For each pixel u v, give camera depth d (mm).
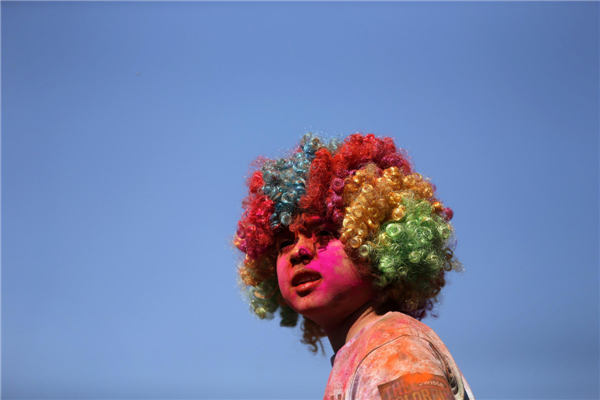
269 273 3816
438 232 3209
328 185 3223
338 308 3064
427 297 3371
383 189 3143
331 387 2666
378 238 3068
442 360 2459
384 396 2211
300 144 3678
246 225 3549
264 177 3441
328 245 3100
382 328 2609
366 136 3568
